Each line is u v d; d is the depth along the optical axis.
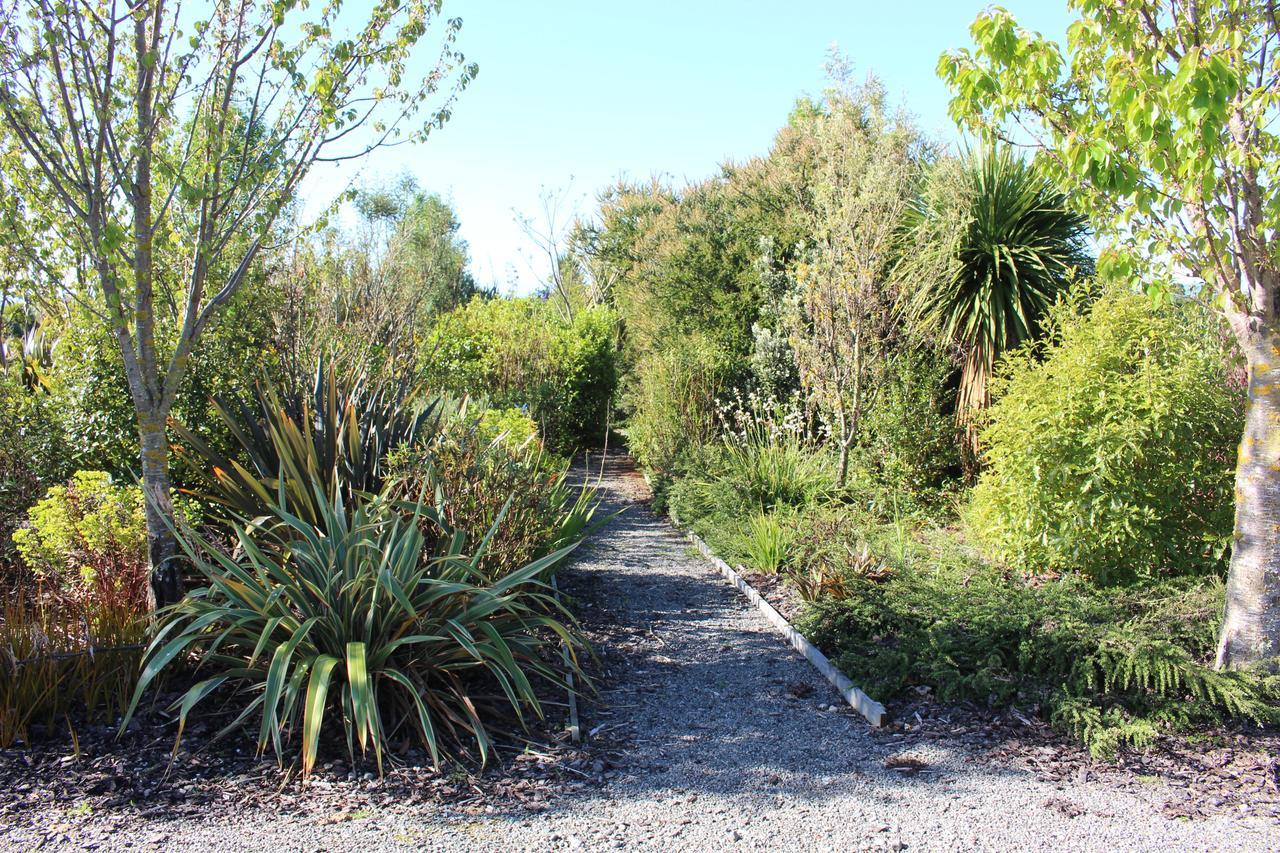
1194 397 5.67
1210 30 4.19
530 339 15.09
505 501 5.23
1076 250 9.61
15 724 3.56
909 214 10.12
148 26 4.33
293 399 6.03
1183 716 3.91
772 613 5.96
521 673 3.92
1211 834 3.06
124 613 4.24
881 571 6.23
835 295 8.99
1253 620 4.21
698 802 3.30
